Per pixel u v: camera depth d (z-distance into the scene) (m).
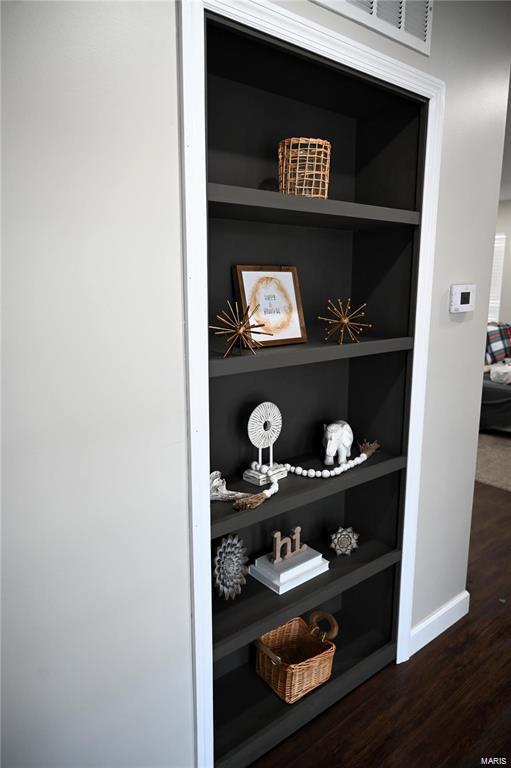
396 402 1.84
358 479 1.70
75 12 0.93
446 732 1.67
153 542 1.22
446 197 1.73
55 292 0.98
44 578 1.07
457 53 1.65
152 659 1.27
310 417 1.91
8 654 1.05
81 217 0.99
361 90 1.52
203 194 1.14
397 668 1.96
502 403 4.67
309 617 1.98
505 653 2.03
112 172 1.02
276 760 1.58
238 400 1.68
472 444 2.11
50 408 1.02
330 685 1.75
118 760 1.26
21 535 1.02
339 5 1.32
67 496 1.07
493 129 1.85
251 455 1.75
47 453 1.03
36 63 0.90
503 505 3.33
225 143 1.49
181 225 1.13
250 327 1.40
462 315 1.92
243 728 1.59
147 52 1.02
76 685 1.15
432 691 1.84
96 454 1.09
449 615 2.18
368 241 1.84
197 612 1.32
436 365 1.86
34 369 0.98
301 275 1.77
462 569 2.22
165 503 1.22
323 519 2.04
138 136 1.04
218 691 1.74
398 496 1.88
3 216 0.91
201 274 1.17
